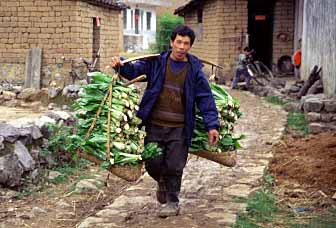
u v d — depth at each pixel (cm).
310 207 685
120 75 581
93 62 2081
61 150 891
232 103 645
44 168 839
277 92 1955
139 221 610
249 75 2264
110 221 612
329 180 784
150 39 4909
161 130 595
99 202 726
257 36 2812
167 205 623
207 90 591
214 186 762
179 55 582
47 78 1922
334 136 1105
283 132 1247
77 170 891
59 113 991
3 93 1764
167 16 4088
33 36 1925
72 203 716
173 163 596
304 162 874
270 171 858
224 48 2469
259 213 648
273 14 2505
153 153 573
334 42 1523
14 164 739
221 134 640
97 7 2088
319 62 1722
